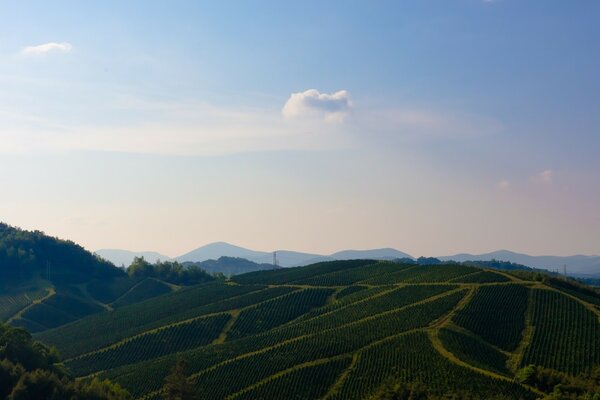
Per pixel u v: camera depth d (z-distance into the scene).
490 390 111.81
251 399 123.12
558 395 105.88
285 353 143.50
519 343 144.88
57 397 103.69
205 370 140.12
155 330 185.38
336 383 126.94
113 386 120.75
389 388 114.44
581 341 141.38
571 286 197.25
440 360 127.62
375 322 159.75
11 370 109.25
